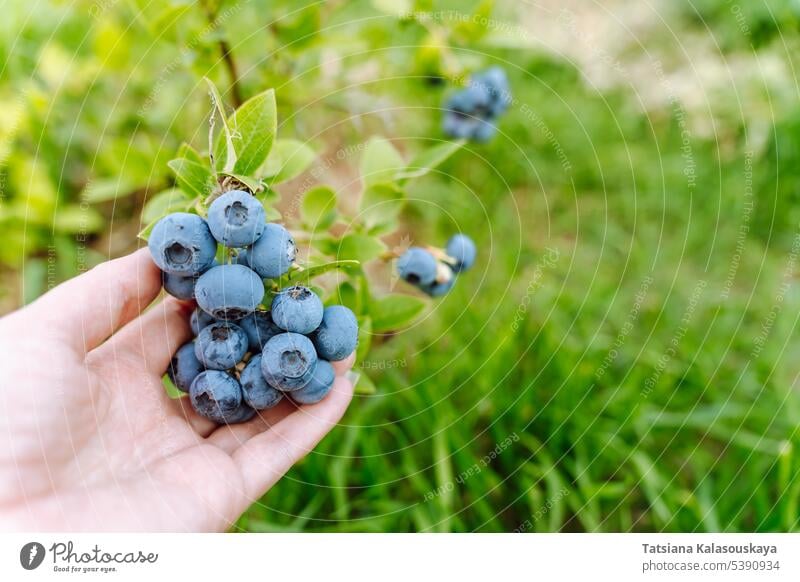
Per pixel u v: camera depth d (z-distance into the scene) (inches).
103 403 12.8
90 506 12.5
